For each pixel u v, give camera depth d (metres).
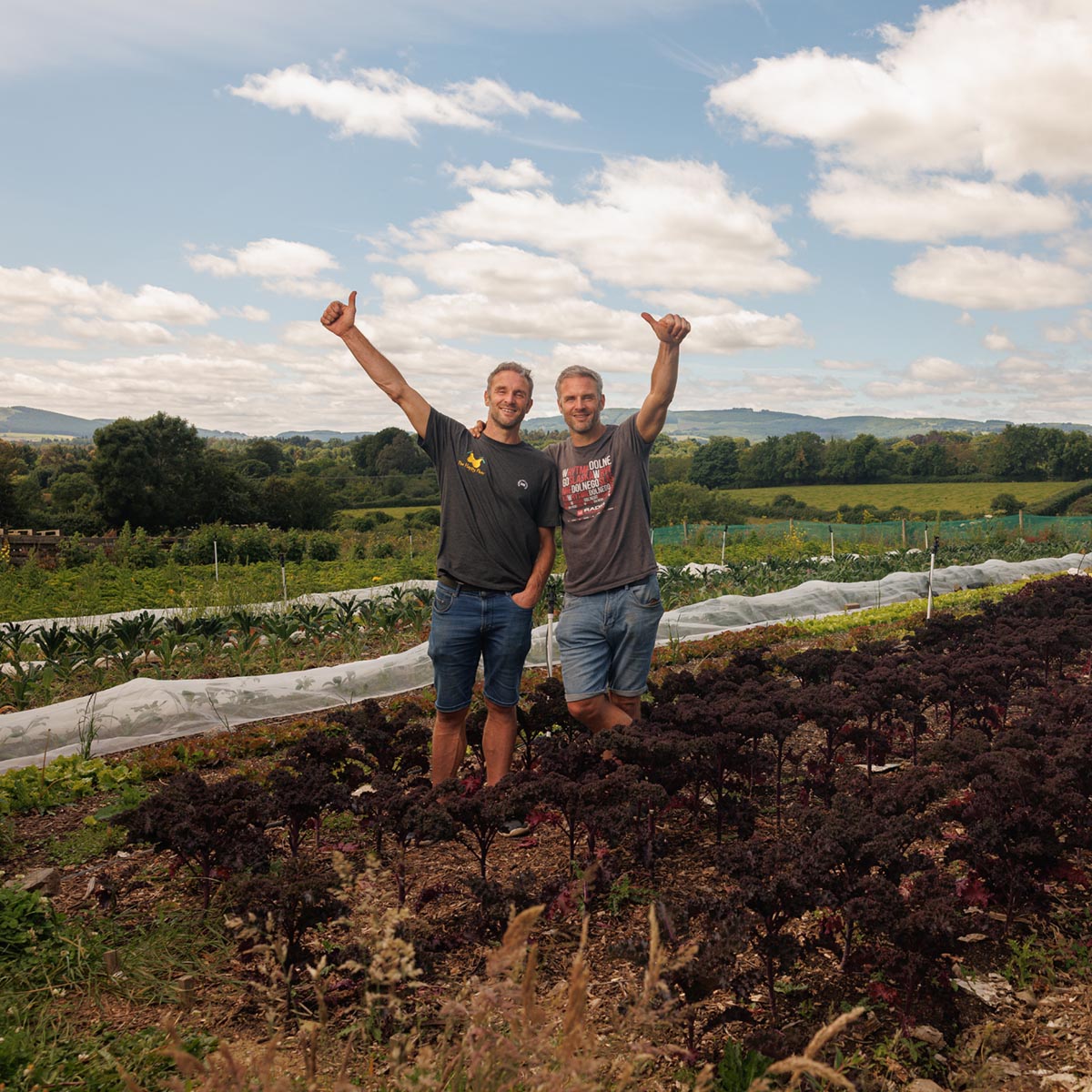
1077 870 3.81
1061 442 79.81
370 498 71.19
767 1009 3.22
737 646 10.97
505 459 4.87
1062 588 11.45
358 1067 2.84
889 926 3.06
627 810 3.99
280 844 4.77
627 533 5.06
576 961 1.98
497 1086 2.12
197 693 7.76
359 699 8.54
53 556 24.89
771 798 5.47
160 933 3.72
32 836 5.14
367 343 4.88
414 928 3.45
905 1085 2.82
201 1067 1.98
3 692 8.70
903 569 21.23
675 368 4.84
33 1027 3.05
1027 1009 3.25
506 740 5.14
